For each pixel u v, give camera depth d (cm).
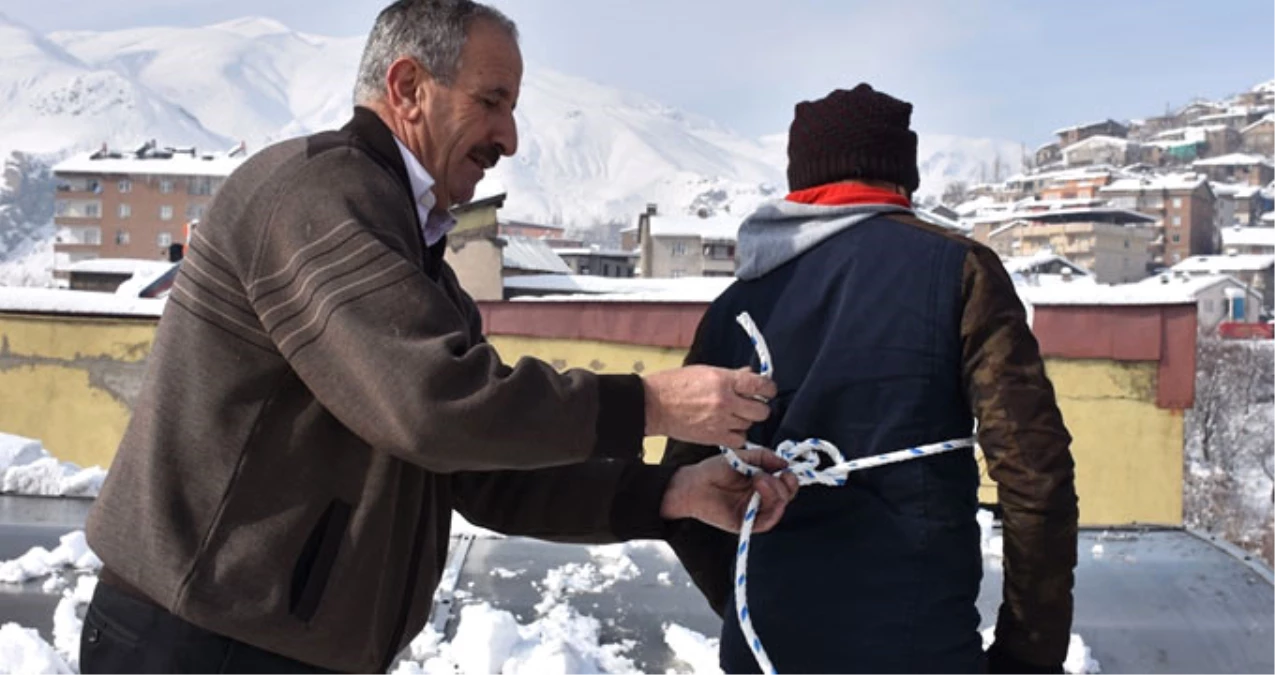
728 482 224
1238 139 19738
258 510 185
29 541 427
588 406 185
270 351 186
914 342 199
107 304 1113
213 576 183
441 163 207
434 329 176
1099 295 1012
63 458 1091
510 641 330
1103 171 15475
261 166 189
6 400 1090
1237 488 4959
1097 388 987
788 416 207
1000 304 197
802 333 210
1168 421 976
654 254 7469
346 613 190
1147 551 427
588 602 382
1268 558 4184
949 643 195
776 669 204
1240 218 15750
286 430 187
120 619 191
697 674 329
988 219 12725
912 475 198
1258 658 333
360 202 183
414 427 171
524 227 17638
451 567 409
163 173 12275
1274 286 11094
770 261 218
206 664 186
